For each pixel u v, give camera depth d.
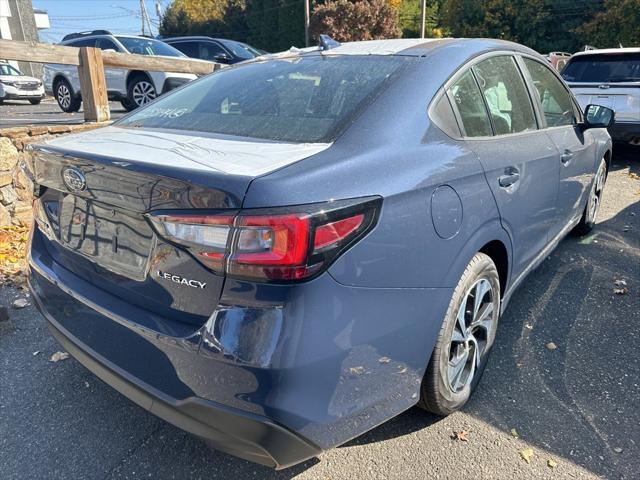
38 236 2.39
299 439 1.59
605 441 2.24
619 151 9.33
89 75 5.23
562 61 15.55
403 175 1.82
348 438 1.74
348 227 1.58
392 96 2.08
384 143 1.89
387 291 1.74
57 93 10.98
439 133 2.12
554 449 2.19
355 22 31.62
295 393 1.54
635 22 30.97
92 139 2.11
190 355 1.58
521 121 2.85
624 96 7.79
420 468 2.09
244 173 1.54
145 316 1.74
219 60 11.36
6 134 4.46
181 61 6.29
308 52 2.77
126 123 2.48
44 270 2.22
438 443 2.23
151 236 1.69
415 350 1.93
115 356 1.86
